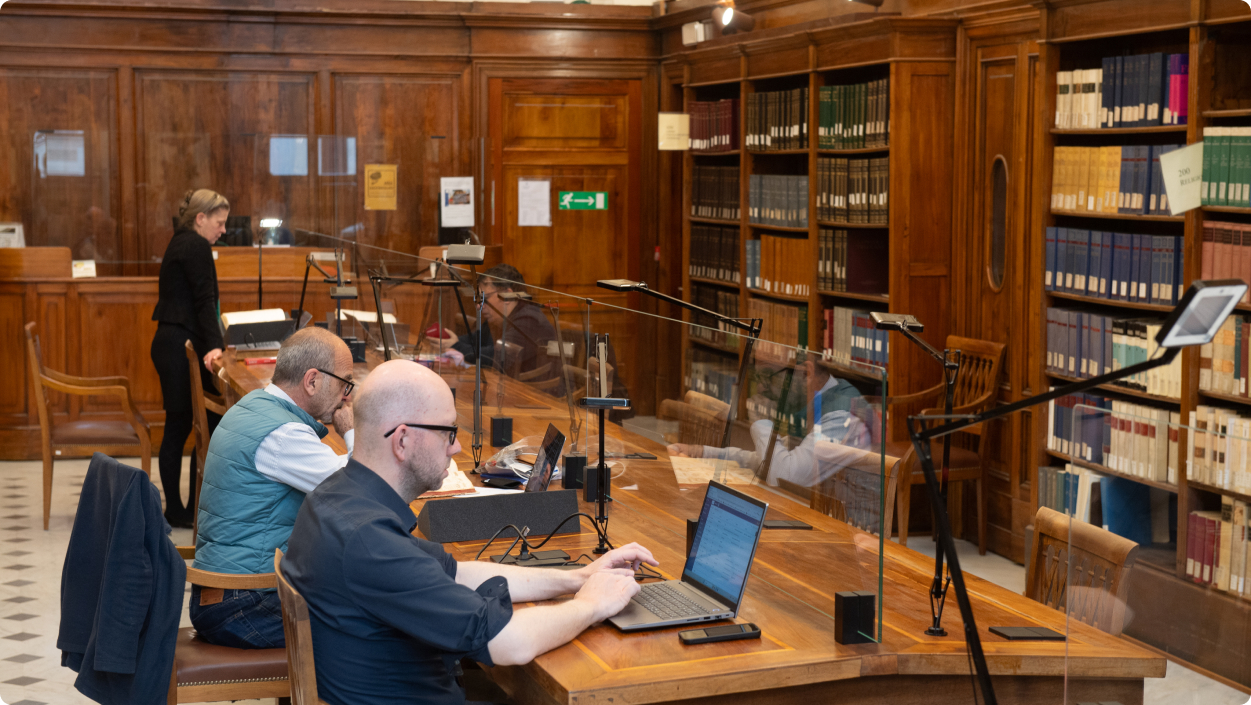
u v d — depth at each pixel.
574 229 7.98
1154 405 4.36
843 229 5.85
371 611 2.07
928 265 5.40
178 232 5.46
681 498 3.09
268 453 2.97
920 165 5.34
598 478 2.88
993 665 2.20
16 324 6.91
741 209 6.79
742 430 2.69
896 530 5.52
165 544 2.56
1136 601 2.11
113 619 2.50
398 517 2.22
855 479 2.24
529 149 7.86
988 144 5.18
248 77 7.47
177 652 2.81
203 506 3.05
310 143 7.48
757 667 2.09
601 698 1.98
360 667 2.09
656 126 8.01
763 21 6.80
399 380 2.22
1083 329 4.55
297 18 7.45
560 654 2.15
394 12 7.53
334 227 7.57
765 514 2.35
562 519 2.98
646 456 3.30
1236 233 3.75
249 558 2.97
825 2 6.15
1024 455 5.06
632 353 3.38
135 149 7.33
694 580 2.49
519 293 4.02
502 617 2.10
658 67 7.97
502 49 7.74
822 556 2.33
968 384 5.29
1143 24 4.06
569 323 3.65
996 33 5.03
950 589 2.67
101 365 7.03
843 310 5.88
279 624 2.86
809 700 2.16
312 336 3.18
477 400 3.82
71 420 7.02
